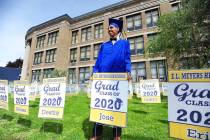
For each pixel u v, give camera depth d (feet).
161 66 80.94
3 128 16.26
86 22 114.83
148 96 31.71
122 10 99.86
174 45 48.34
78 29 118.52
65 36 118.93
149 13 91.09
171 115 9.59
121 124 10.80
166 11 84.28
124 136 13.98
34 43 135.74
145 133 14.96
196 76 9.21
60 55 115.24
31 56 135.54
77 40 118.11
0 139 13.24
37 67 128.26
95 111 11.98
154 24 88.33
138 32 90.99
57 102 14.98
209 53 43.98
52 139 13.38
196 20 44.55
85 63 108.78
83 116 21.66
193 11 44.47
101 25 109.19
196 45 45.42
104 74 12.21
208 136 8.43
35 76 128.77
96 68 13.74
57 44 118.93
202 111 8.77
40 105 15.80
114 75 11.75
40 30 134.31
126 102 10.93
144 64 86.02
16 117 21.01
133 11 95.50
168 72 10.10
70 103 36.60
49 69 119.85
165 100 46.44
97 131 12.71
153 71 82.58
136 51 90.43
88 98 50.21
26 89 19.01
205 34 44.16
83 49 113.39
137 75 86.84
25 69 148.05
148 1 91.30
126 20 98.12
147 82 32.27
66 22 120.88
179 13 48.49
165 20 50.14
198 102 8.94
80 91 92.02
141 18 92.99
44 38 131.44
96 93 12.25
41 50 128.88
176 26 47.52
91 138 12.55
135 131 15.48
